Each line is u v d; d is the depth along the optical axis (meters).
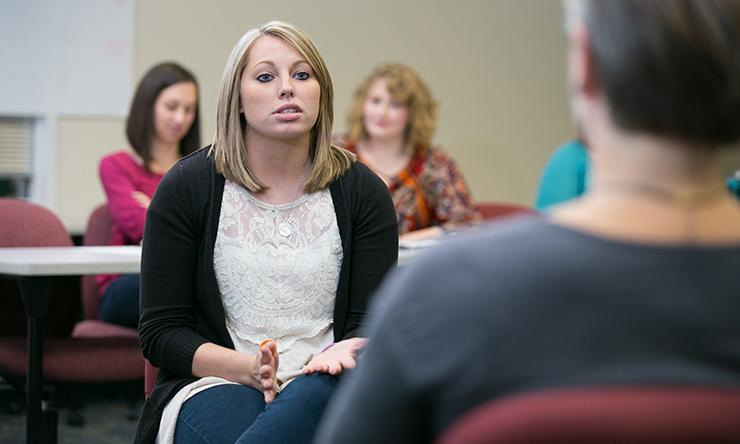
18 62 6.66
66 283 4.91
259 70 2.86
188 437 2.67
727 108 1.13
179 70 5.12
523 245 1.15
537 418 1.06
